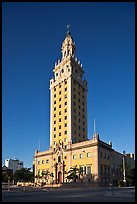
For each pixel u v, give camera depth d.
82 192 57.84
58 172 113.38
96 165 98.88
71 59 129.25
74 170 100.12
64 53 138.38
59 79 128.88
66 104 121.31
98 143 101.75
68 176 100.06
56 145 117.81
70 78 123.50
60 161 113.75
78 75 132.00
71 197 40.03
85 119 127.19
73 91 123.56
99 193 52.62
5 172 181.12
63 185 95.88
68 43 139.12
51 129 124.12
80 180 101.81
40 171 123.62
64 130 117.88
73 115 118.81
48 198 37.44
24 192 59.84
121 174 115.44
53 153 118.50
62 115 121.19
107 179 103.56
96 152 100.50
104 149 106.56
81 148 106.56
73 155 108.94
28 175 135.25
